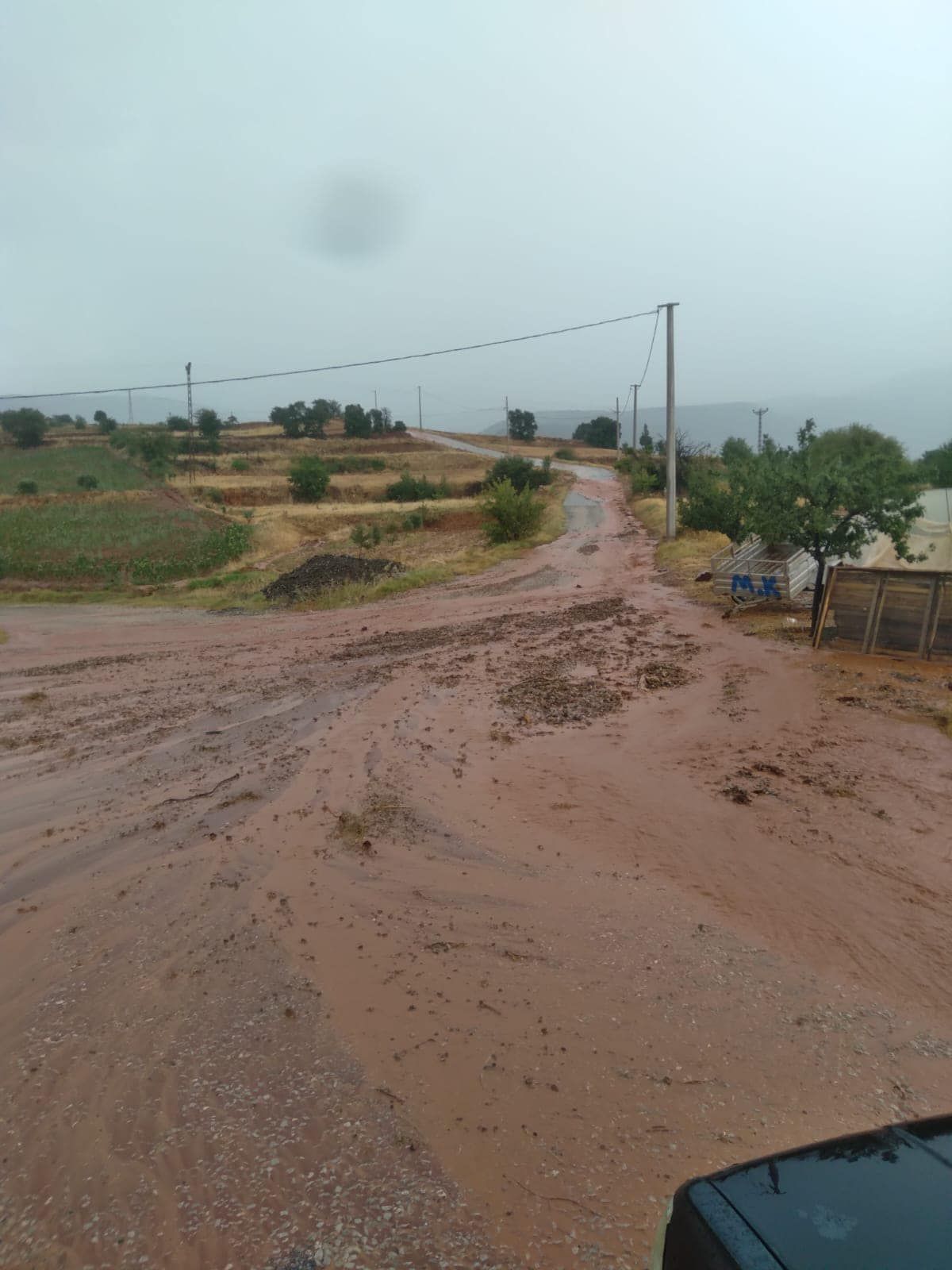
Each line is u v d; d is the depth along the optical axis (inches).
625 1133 134.6
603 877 234.1
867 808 275.9
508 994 178.1
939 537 710.5
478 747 360.2
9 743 433.1
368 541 1542.8
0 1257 117.0
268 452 3754.9
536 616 727.7
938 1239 69.1
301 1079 152.7
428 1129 137.3
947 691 408.2
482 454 4284.0
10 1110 150.4
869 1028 164.2
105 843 283.0
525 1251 111.1
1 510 1959.9
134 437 3526.1
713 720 380.2
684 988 178.7
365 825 278.5
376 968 190.9
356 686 501.7
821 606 510.0
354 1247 113.5
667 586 852.6
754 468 698.2
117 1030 173.5
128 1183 129.6
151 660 690.8
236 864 255.8
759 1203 75.7
